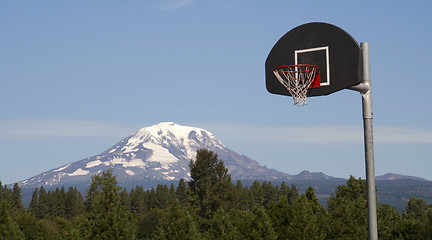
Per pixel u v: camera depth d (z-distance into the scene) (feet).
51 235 233.14
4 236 138.62
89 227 149.79
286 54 61.93
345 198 218.38
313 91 59.62
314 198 224.94
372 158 54.29
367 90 55.72
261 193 572.92
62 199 577.43
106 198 151.84
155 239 166.91
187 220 165.89
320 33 59.41
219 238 179.73
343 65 57.26
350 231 178.40
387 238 204.74
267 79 63.21
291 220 170.91
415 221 202.18
